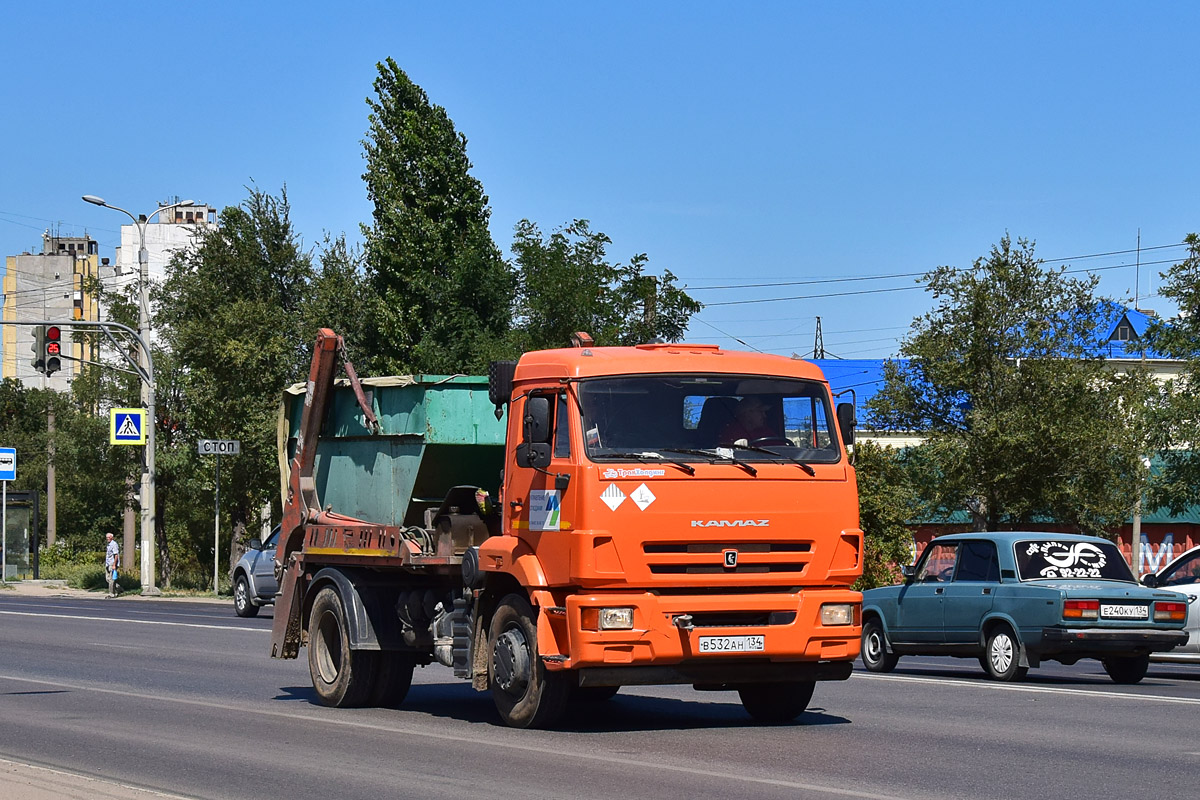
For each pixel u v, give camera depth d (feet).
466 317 118.32
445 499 42.42
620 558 34.55
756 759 32.04
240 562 103.91
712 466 35.50
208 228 142.72
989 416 96.84
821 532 36.50
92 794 26.73
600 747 34.14
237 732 38.06
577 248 113.19
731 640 35.17
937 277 100.63
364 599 43.62
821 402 37.65
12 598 138.92
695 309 113.19
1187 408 83.87
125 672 57.52
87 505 260.21
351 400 45.75
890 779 29.12
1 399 290.35
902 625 59.11
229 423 134.10
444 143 122.72
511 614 37.58
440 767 31.24
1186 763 31.37
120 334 156.15
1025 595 53.42
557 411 36.17
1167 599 53.21
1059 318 99.25
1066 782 28.76
